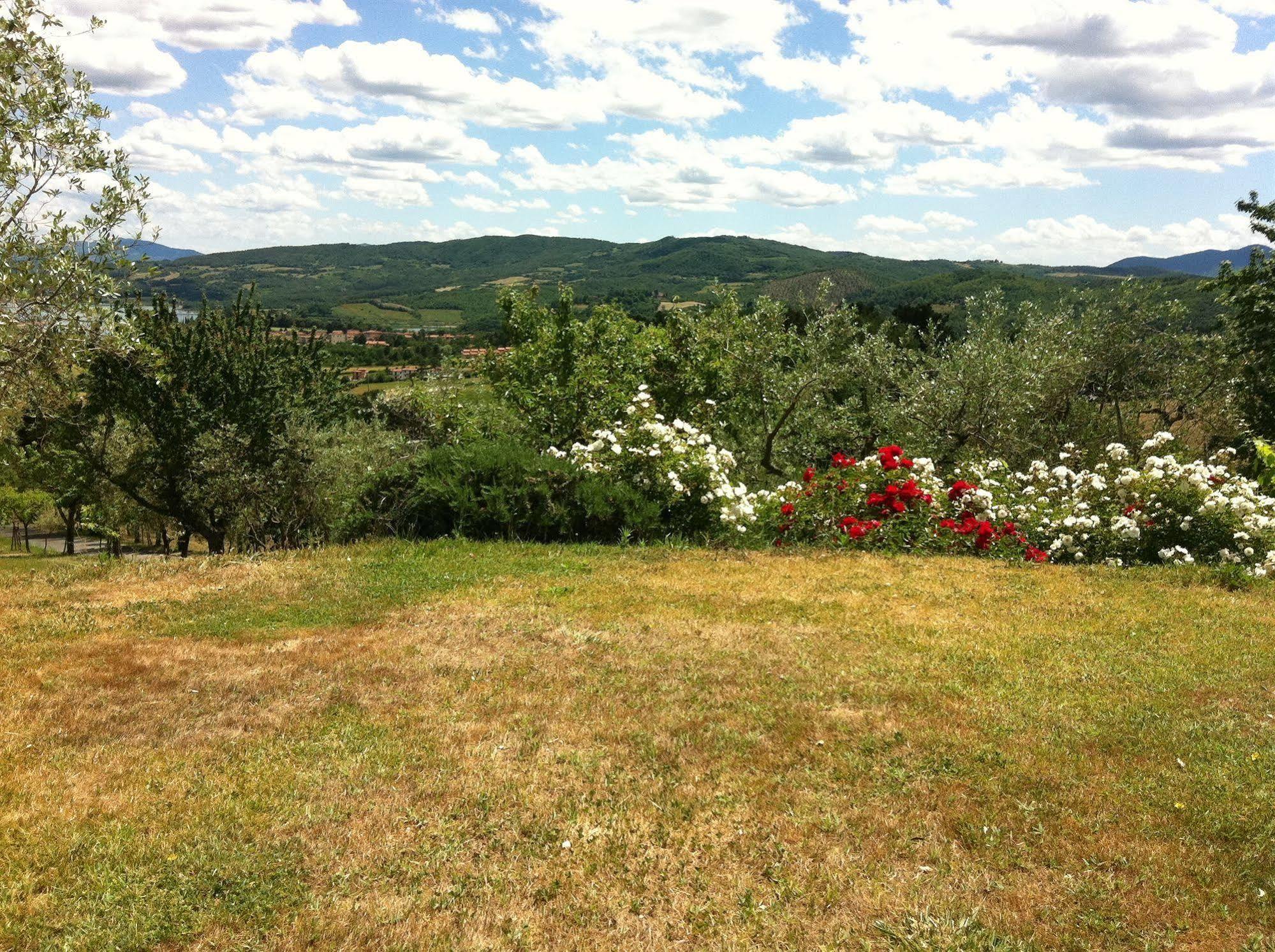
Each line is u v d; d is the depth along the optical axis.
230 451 21.17
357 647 6.48
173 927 3.29
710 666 6.07
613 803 4.23
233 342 23.03
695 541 10.44
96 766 4.54
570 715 5.25
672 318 19.17
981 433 17.08
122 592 8.17
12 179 9.95
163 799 4.21
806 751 4.74
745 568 8.98
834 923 3.33
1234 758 4.52
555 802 4.23
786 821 4.04
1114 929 3.23
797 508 10.71
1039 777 4.37
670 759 4.68
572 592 8.01
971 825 3.96
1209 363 18.53
